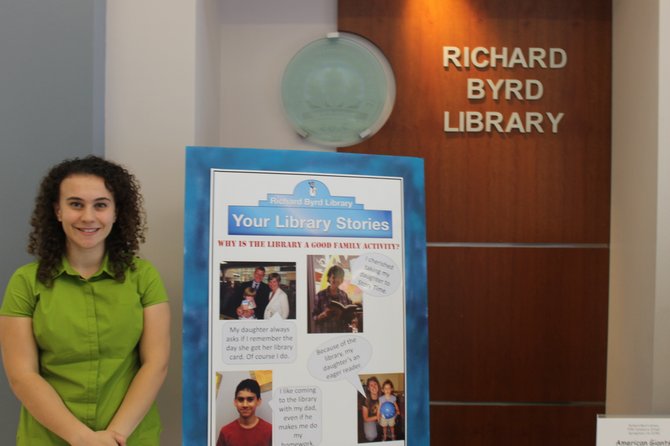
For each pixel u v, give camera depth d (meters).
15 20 2.35
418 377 2.17
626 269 2.88
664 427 1.83
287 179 2.16
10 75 2.35
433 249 3.09
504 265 3.08
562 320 3.08
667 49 2.57
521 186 3.08
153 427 1.98
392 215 2.23
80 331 1.78
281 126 3.13
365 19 3.08
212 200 2.08
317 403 2.06
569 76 3.07
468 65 3.07
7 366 1.76
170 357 2.52
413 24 3.08
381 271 2.19
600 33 3.06
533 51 3.06
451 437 3.09
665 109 2.57
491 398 3.09
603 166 3.07
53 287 1.79
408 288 2.21
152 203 2.51
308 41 3.13
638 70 2.77
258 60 3.13
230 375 2.02
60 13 2.37
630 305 2.83
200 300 2.03
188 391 1.99
